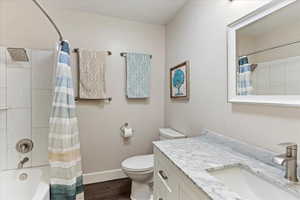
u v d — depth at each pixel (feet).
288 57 2.79
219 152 3.71
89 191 6.77
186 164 3.05
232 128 4.00
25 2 6.48
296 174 2.50
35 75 5.74
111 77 7.63
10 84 5.52
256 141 3.40
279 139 2.96
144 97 7.98
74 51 7.06
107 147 7.68
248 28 3.53
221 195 2.09
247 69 3.56
